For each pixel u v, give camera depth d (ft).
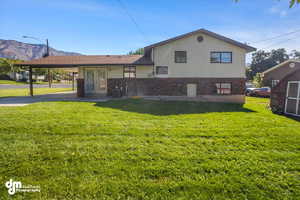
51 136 12.68
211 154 9.94
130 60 43.47
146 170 8.12
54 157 9.33
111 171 8.00
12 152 9.86
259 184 7.15
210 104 33.78
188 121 18.22
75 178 7.44
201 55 41.16
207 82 41.37
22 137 12.35
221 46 41.06
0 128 14.34
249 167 8.49
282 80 25.23
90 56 49.78
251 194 6.57
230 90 41.32
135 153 9.95
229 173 7.95
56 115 19.75
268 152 10.31
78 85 41.98
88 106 27.12
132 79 42.52
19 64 40.57
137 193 6.55
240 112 24.98
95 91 45.39
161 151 10.27
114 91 42.16
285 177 7.70
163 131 14.29
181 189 6.82
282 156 9.77
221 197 6.40
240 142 11.96
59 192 6.56
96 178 7.45
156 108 26.78
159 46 41.37
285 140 12.44
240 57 41.04
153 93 42.09
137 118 19.24
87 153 9.90
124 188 6.82
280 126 16.56
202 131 14.44
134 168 8.27
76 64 39.27
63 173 7.82
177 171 8.09
